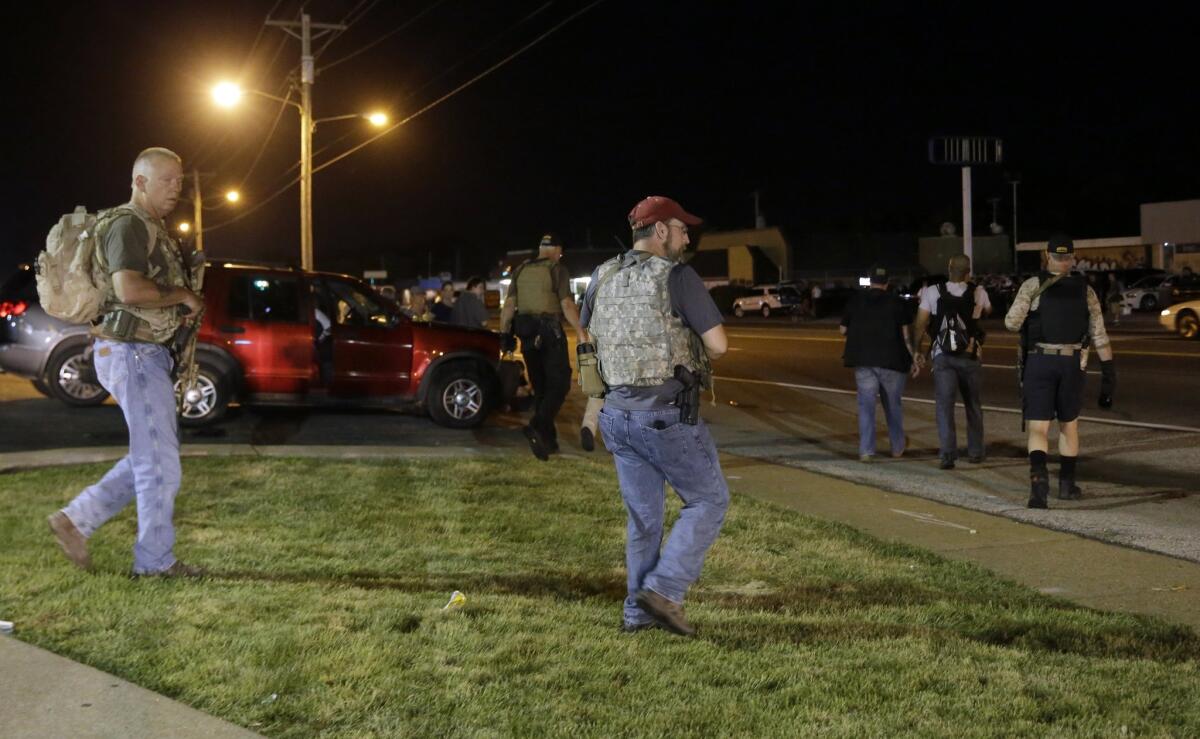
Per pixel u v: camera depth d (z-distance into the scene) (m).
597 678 4.57
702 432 5.15
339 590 5.79
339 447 11.09
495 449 11.59
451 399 13.67
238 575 6.13
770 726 4.12
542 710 4.21
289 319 13.30
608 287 5.13
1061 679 4.70
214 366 13.05
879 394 11.52
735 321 52.50
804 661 4.85
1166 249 56.03
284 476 9.29
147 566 5.91
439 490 8.84
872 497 9.26
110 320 5.64
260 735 3.89
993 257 74.62
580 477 9.55
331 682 4.44
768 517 8.20
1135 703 4.43
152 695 4.20
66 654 4.70
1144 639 5.41
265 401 13.31
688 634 5.18
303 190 32.28
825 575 6.61
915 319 11.31
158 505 5.85
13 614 5.21
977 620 5.67
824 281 72.88
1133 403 15.55
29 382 17.84
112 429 12.68
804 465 11.15
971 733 4.09
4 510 7.64
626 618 5.25
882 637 5.26
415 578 6.23
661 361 5.05
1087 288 8.77
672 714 4.21
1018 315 8.88
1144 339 28.38
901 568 6.80
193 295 5.73
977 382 10.99
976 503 9.14
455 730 4.02
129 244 5.49
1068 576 6.74
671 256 5.22
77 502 5.91
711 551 7.09
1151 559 7.16
